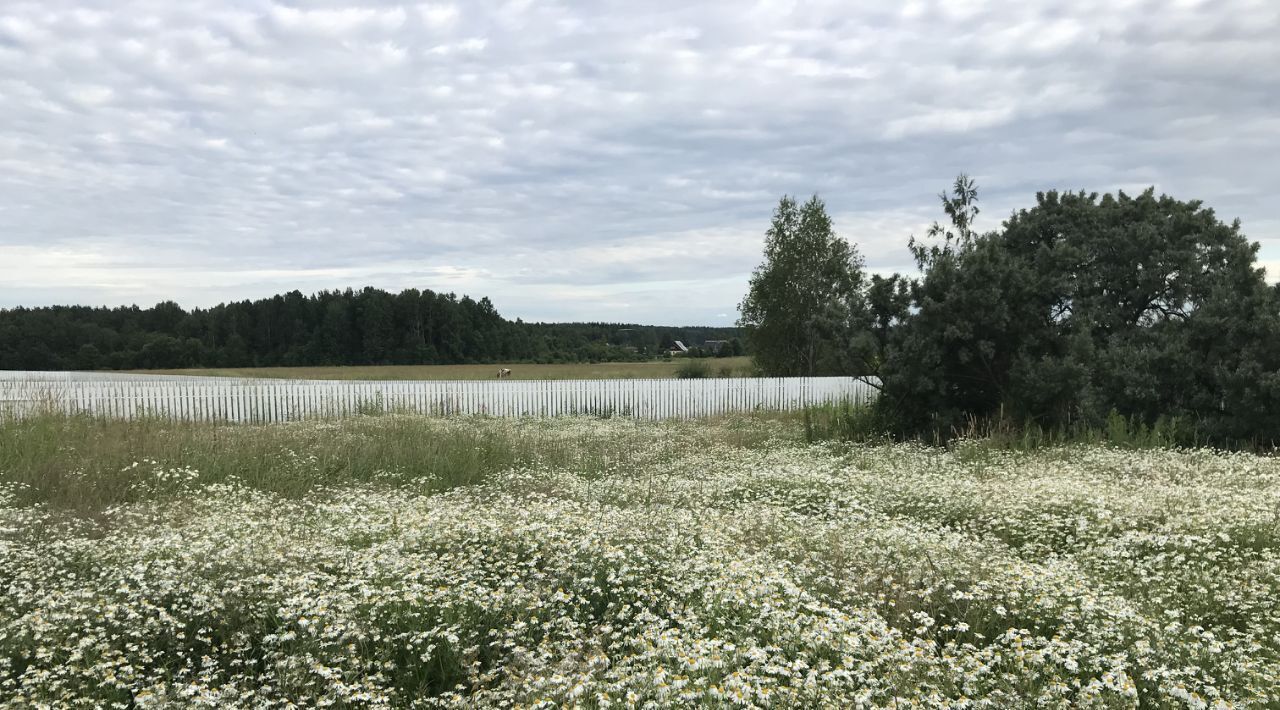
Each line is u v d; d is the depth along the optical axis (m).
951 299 16.05
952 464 12.67
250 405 22.91
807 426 17.75
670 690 3.93
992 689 4.34
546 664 4.67
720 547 6.62
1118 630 4.87
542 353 92.62
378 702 4.33
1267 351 15.24
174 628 5.28
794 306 48.59
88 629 5.02
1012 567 6.06
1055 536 7.91
